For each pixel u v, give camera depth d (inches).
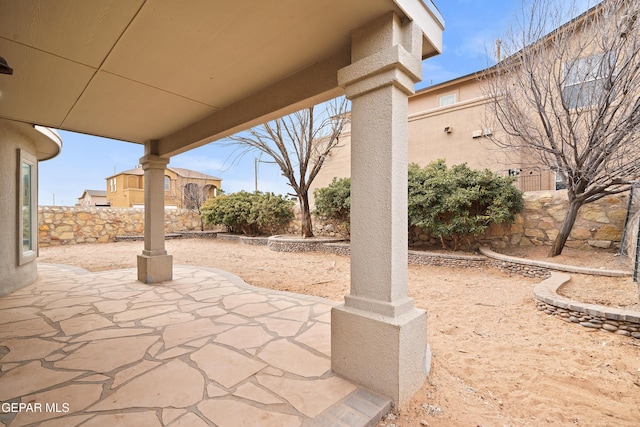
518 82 229.3
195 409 70.1
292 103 108.8
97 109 141.2
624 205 231.3
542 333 128.2
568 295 161.9
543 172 336.8
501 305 165.5
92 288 187.5
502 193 258.1
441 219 288.8
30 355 98.0
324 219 399.5
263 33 85.0
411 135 413.1
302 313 139.7
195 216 595.5
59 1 70.4
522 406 78.6
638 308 137.8
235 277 219.5
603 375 95.2
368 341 76.3
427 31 84.1
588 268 196.4
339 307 83.5
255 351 100.4
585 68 206.2
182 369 88.7
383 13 76.0
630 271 184.2
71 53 93.8
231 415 67.9
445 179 274.8
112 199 1015.6
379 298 76.8
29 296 169.6
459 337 124.5
